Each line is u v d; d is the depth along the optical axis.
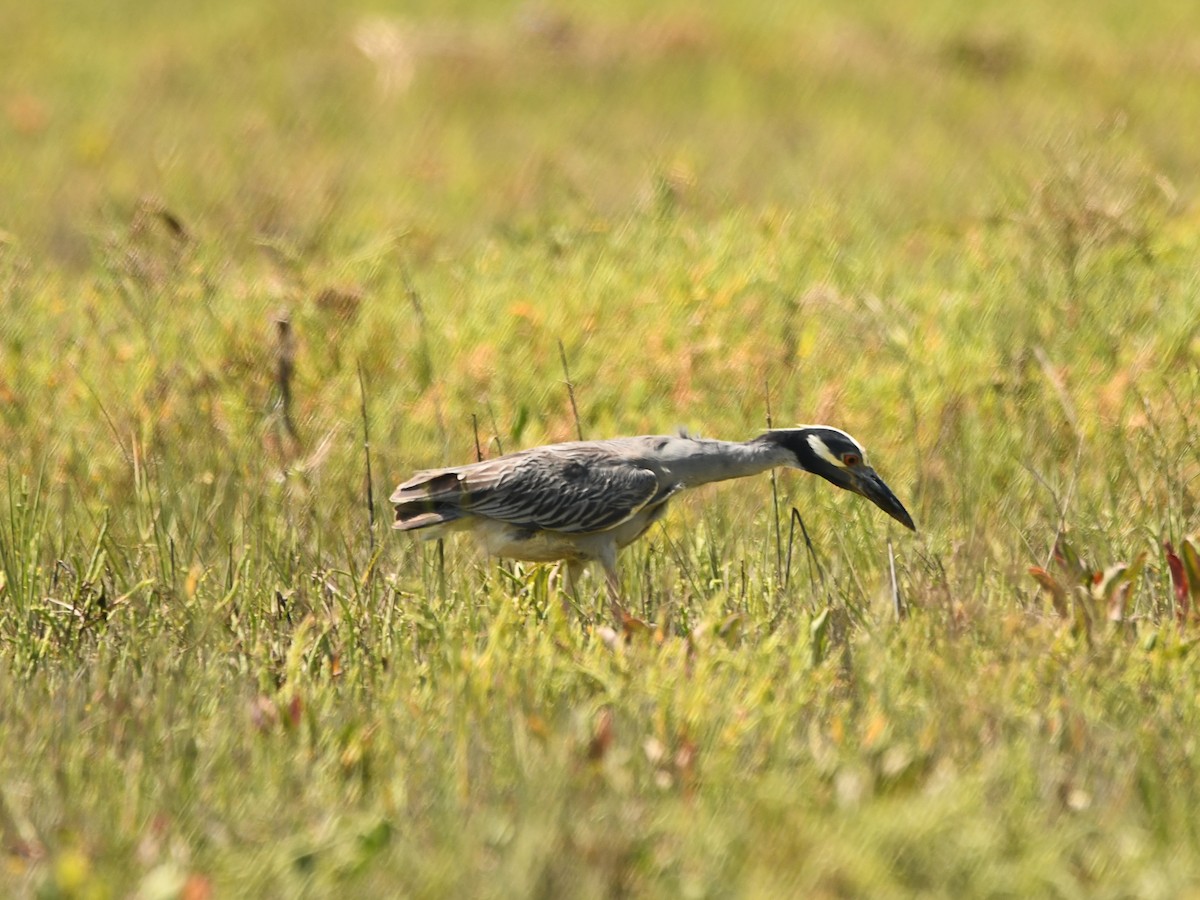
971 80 32.75
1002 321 15.56
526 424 14.26
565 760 8.20
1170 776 8.26
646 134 29.38
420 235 20.88
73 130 29.88
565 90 32.81
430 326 16.44
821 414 14.30
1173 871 7.39
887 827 7.54
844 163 26.59
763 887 7.25
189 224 19.23
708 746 8.52
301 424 13.87
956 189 24.28
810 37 36.19
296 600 11.34
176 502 12.80
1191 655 9.84
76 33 37.97
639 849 7.54
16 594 11.45
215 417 14.09
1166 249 16.84
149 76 34.06
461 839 7.56
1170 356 14.91
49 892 7.26
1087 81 32.34
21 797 8.25
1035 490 12.95
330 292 15.96
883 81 33.00
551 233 18.78
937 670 9.26
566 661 9.62
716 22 37.25
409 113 31.34
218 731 8.96
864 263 17.83
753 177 25.70
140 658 10.36
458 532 12.35
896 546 12.25
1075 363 14.93
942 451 13.45
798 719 8.98
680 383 14.95
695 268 17.25
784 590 11.45
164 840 7.86
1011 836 7.59
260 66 35.03
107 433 14.06
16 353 15.31
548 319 16.17
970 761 8.44
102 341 15.54
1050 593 10.71
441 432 13.84
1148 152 23.52
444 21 38.41
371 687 9.77
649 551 12.27
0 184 26.09
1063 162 18.48
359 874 7.49
